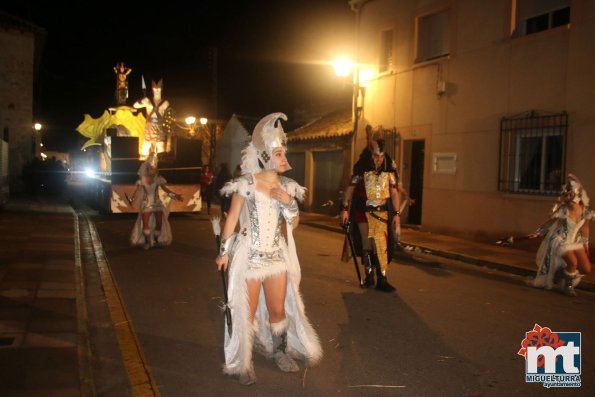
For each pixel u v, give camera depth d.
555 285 8.48
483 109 13.02
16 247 10.26
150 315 6.36
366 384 4.43
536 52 11.72
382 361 4.95
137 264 9.43
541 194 11.70
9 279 7.60
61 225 13.95
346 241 8.10
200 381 4.46
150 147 17.00
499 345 5.46
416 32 15.20
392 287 7.69
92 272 8.87
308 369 4.73
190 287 7.76
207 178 18.92
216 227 4.59
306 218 18.45
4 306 6.21
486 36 12.92
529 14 12.12
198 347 5.29
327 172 19.98
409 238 13.38
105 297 7.21
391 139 16.05
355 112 17.55
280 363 4.64
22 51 27.02
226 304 4.41
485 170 12.96
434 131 14.51
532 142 11.98
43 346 4.88
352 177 7.75
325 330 5.83
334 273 8.88
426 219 14.73
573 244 7.82
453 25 13.86
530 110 11.87
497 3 12.64
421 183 15.70
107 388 4.32
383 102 16.53
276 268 4.41
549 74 11.44
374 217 7.64
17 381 4.10
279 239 4.53
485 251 11.46
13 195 25.33
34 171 26.55
